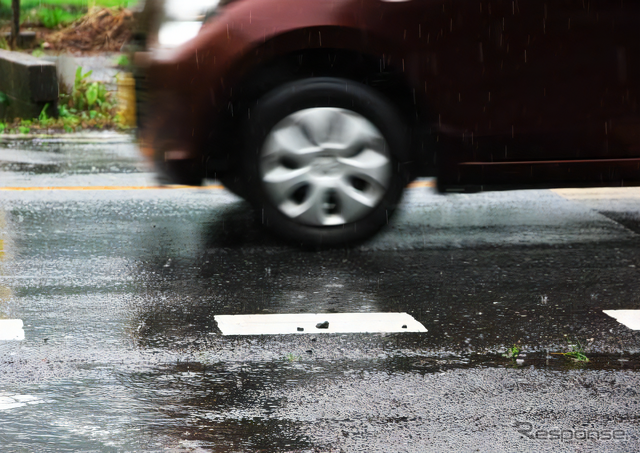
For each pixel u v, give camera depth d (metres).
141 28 8.06
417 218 9.16
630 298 6.68
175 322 6.08
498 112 7.62
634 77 7.67
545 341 5.76
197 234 8.47
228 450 4.21
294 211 7.78
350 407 4.71
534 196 10.21
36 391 4.90
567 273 7.31
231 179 7.86
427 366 5.31
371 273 7.30
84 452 4.19
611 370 5.25
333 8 7.38
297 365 5.31
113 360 5.37
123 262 7.54
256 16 7.42
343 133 7.67
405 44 7.45
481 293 6.80
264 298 6.64
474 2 7.48
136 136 8.12
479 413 4.64
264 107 7.57
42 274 7.18
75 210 9.41
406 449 4.22
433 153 7.71
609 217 9.23
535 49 7.56
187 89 7.52
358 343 5.71
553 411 4.66
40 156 12.77
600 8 7.57
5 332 5.84
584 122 7.69
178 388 4.96
